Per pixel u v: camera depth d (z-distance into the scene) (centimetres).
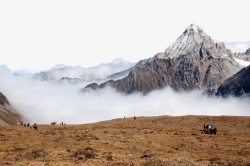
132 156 4591
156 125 9150
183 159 4400
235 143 6041
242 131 7800
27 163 3916
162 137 6600
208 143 6012
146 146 5606
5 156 4478
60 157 4400
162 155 4738
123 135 6769
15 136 6619
